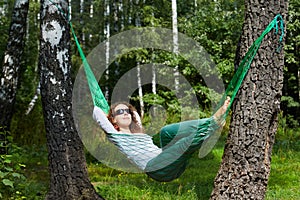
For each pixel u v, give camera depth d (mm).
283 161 9648
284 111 17047
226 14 13117
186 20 14062
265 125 4219
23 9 8930
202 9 13719
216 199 4312
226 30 12922
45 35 5617
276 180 7652
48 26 5613
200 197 6355
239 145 4238
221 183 4309
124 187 6812
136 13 18078
